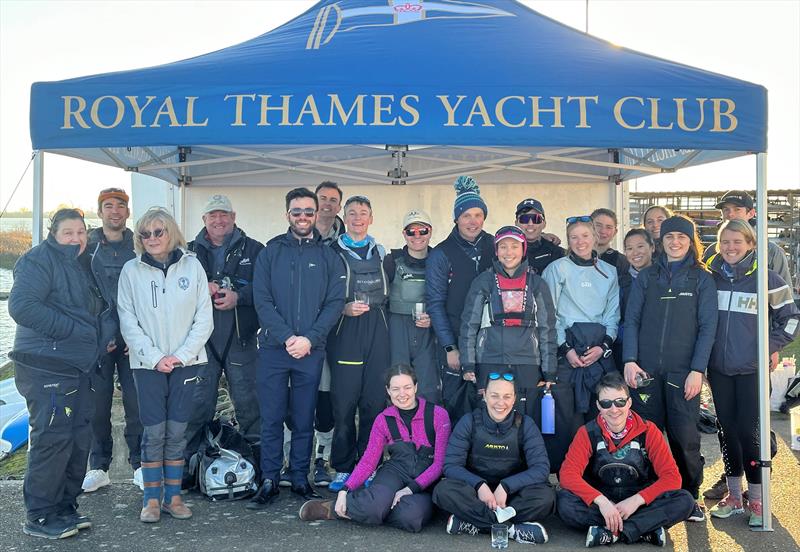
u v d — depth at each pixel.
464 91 3.93
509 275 4.29
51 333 3.78
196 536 3.98
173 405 4.20
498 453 4.09
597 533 3.81
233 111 3.90
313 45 4.54
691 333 4.18
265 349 4.45
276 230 7.56
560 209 7.59
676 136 3.96
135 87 3.92
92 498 4.62
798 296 11.38
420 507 4.04
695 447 4.20
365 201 4.66
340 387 4.59
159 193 7.78
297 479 4.56
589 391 4.39
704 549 3.80
